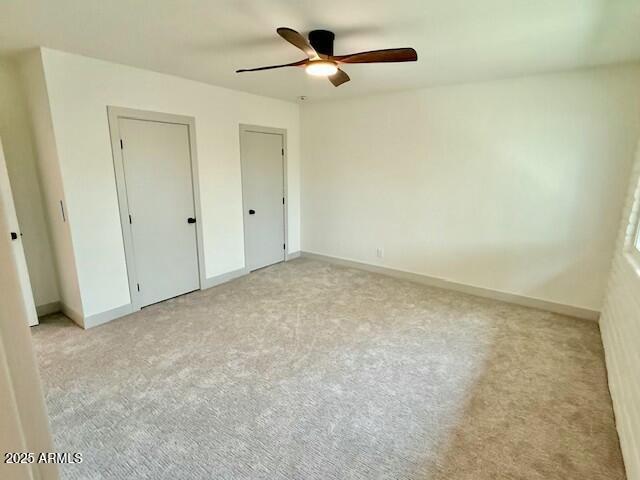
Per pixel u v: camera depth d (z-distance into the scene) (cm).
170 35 250
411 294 414
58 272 345
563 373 259
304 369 263
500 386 244
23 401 36
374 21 224
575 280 354
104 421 209
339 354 284
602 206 331
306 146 532
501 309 374
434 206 430
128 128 334
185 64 321
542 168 355
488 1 196
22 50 282
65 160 297
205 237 423
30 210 332
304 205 555
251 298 399
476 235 406
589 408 222
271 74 353
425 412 219
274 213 517
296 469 178
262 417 213
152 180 361
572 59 292
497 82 365
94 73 305
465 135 394
